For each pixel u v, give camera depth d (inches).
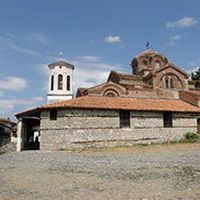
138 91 2037.4
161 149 1123.3
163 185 446.3
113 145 1283.2
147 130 1362.0
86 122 1256.2
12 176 568.4
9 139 1793.8
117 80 2229.3
